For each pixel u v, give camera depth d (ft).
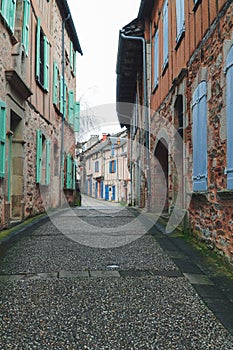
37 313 8.20
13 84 20.62
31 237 18.51
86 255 14.33
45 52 29.68
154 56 29.94
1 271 11.71
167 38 24.06
